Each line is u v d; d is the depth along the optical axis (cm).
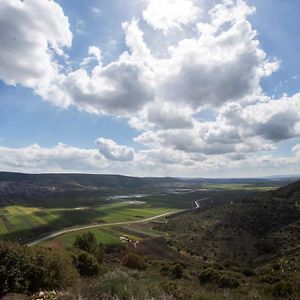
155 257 8000
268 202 11869
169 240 10544
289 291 1953
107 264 3950
